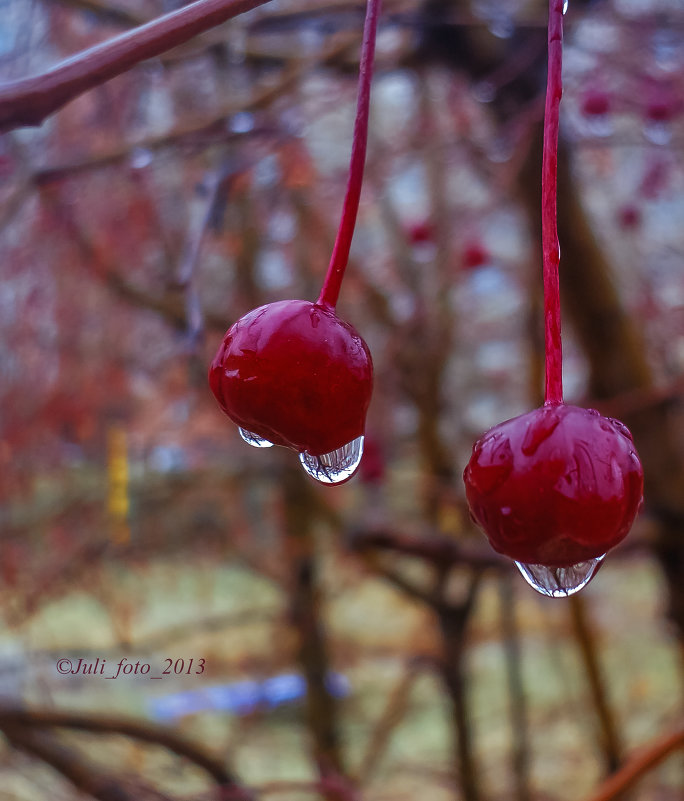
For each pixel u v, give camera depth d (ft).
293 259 13.47
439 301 13.82
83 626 13.94
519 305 14.33
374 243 15.51
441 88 11.37
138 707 12.37
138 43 2.25
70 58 2.26
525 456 2.20
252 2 2.27
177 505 13.85
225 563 15.83
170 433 13.21
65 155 10.63
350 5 7.22
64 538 13.16
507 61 7.99
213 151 9.46
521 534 2.18
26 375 13.12
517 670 14.64
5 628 12.43
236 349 2.49
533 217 8.81
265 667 14.73
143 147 6.07
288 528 14.01
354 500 14.24
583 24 8.33
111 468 12.39
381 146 12.32
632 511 2.23
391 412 14.60
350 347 2.49
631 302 11.49
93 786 6.97
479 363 16.75
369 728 16.51
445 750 16.38
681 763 12.23
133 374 13.44
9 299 12.69
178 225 12.66
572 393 13.17
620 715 16.43
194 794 7.04
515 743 14.55
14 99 2.21
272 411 2.44
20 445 12.64
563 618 15.71
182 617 16.33
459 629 13.26
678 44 8.30
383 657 16.19
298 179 9.70
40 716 7.18
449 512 13.30
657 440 8.66
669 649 16.46
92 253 11.08
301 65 6.90
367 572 13.67
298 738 15.11
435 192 12.81
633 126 10.03
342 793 7.16
